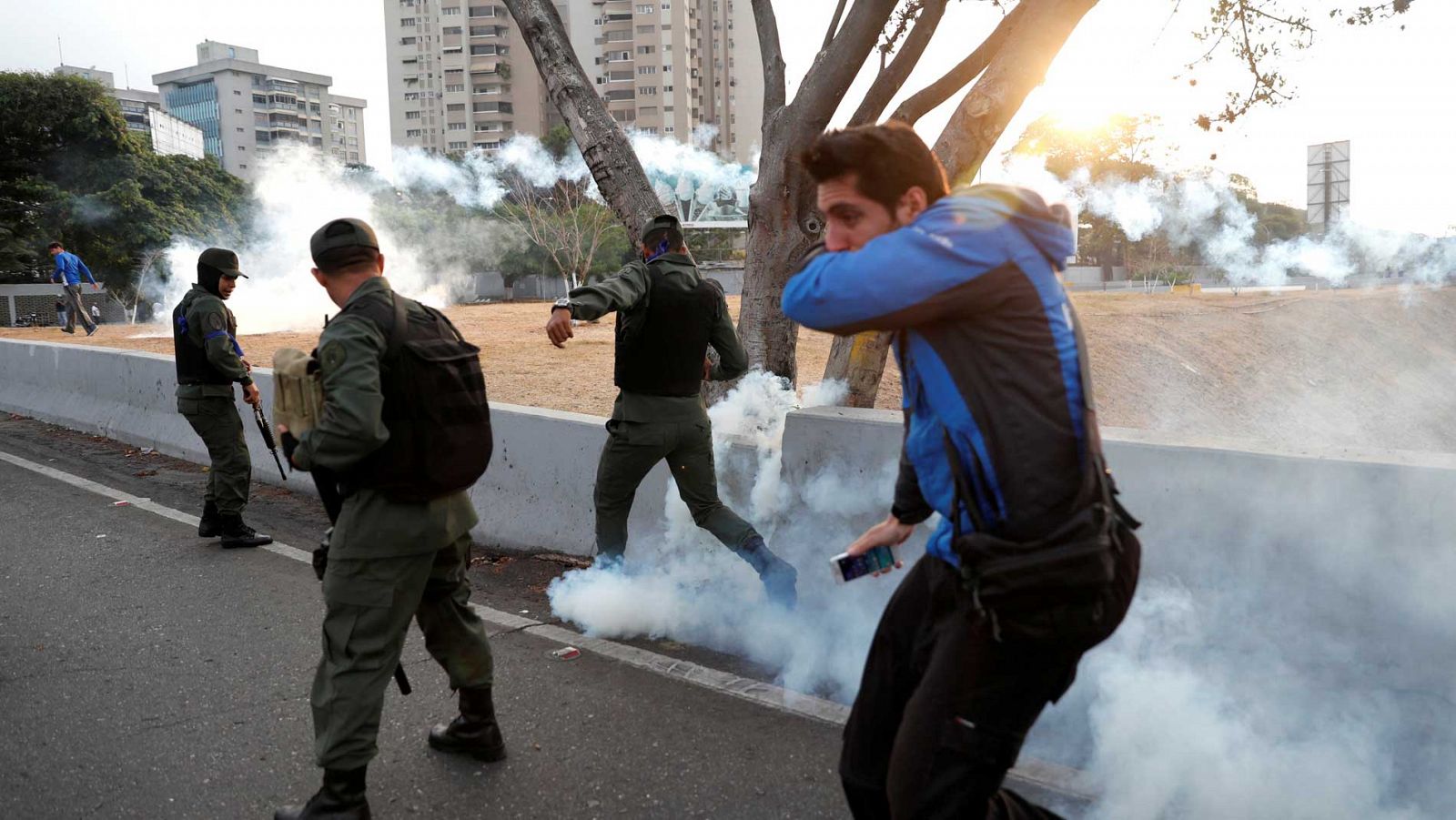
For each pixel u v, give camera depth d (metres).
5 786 3.19
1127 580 1.87
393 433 2.76
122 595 5.23
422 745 3.45
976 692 1.87
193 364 6.01
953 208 1.82
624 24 122.62
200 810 3.04
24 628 4.72
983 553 1.79
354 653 2.79
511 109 131.38
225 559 5.92
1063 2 5.41
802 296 1.87
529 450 6.05
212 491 6.27
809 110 6.29
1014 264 1.79
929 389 1.86
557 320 3.86
